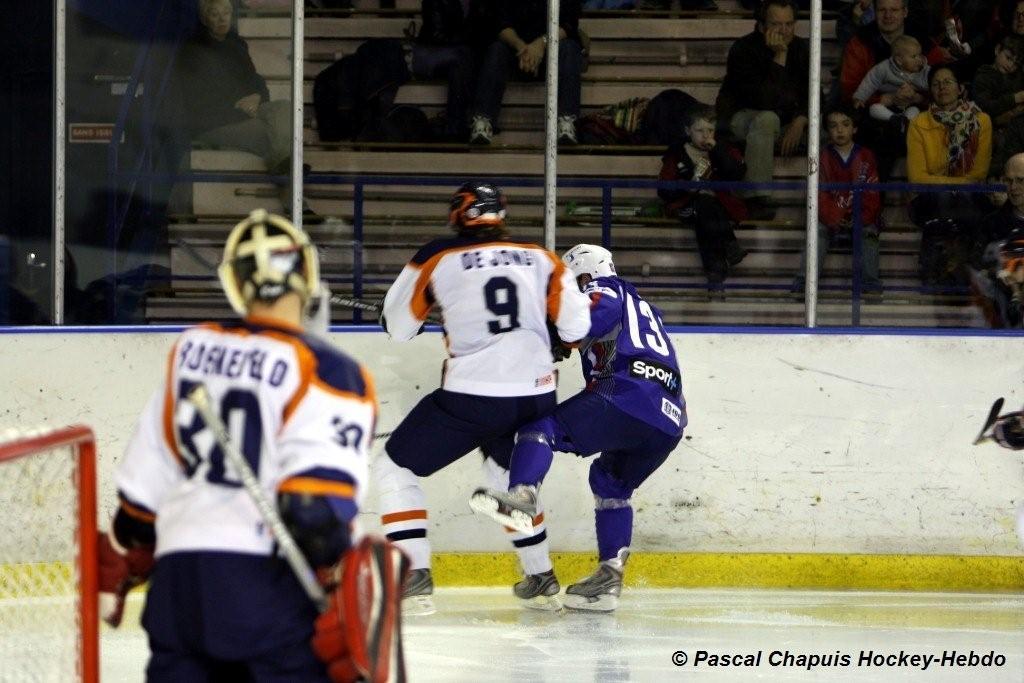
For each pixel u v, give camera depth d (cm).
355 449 859
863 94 2519
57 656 1068
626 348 1962
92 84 2270
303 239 924
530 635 1878
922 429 2302
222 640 845
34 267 2264
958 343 2303
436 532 2262
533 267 1919
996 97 2509
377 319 2389
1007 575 2281
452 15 2434
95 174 2273
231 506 859
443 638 1853
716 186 2458
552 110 2359
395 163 2444
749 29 2525
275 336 884
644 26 2512
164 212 2295
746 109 2469
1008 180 2425
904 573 2280
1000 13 2506
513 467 1911
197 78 2291
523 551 2023
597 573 2055
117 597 1001
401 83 2444
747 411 2294
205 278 2302
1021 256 1930
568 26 2458
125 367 2206
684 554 2275
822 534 2292
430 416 1933
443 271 1917
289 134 2317
